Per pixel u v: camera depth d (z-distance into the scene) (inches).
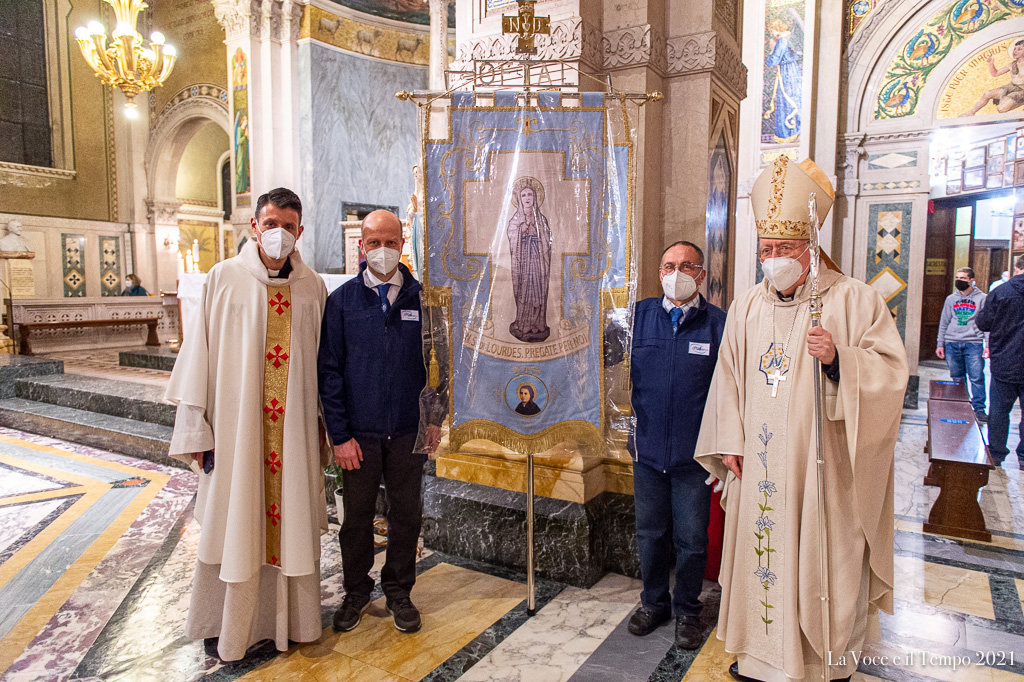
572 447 111.0
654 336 97.5
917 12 317.4
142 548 136.3
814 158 333.7
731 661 93.0
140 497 168.7
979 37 305.1
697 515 95.3
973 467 142.1
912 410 296.4
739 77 154.1
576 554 115.4
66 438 229.1
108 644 99.1
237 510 89.7
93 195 556.1
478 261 99.8
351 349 96.8
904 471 194.1
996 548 136.6
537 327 100.1
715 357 95.0
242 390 91.0
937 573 124.6
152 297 449.1
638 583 117.7
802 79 328.5
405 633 100.8
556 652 95.3
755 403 84.6
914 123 320.5
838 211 339.3
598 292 99.0
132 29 348.5
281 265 95.4
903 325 325.1
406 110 469.4
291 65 415.5
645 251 135.9
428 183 99.6
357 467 96.9
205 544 91.8
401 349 98.0
